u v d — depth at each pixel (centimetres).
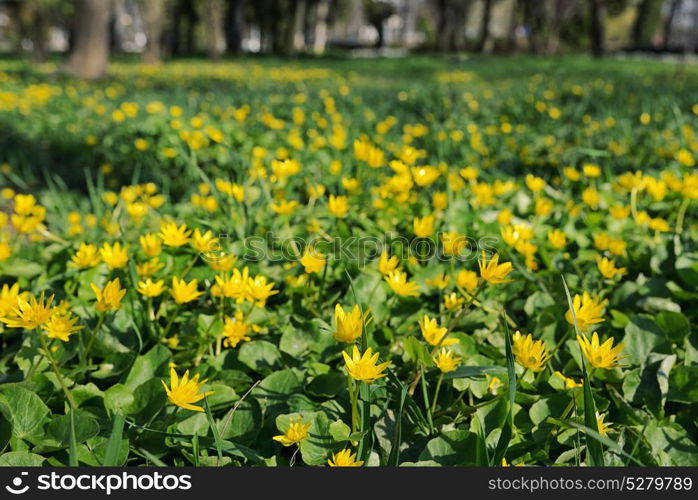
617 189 335
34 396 149
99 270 209
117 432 121
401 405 140
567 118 698
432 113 709
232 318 200
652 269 239
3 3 2420
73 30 1520
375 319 201
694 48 4116
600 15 3338
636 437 156
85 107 736
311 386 169
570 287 222
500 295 221
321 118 629
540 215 282
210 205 285
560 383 170
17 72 1374
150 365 174
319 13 4797
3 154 536
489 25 4156
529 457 151
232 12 3856
